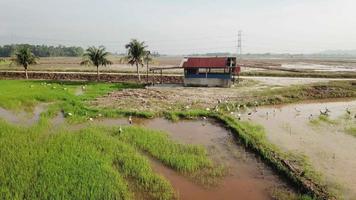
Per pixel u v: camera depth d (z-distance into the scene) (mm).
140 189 16469
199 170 19234
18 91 46531
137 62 65312
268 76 74188
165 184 16828
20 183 16000
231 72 56188
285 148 23000
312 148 23047
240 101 41469
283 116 34062
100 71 80438
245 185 17422
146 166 18953
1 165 18078
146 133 26000
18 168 17609
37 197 14836
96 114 33406
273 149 22188
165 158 20531
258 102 41156
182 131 28297
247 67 107812
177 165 19469
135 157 20281
